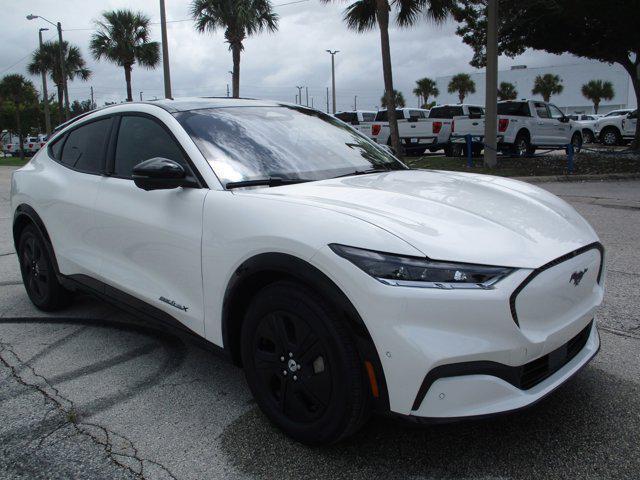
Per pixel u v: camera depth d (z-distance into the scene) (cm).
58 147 445
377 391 222
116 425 284
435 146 2209
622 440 257
